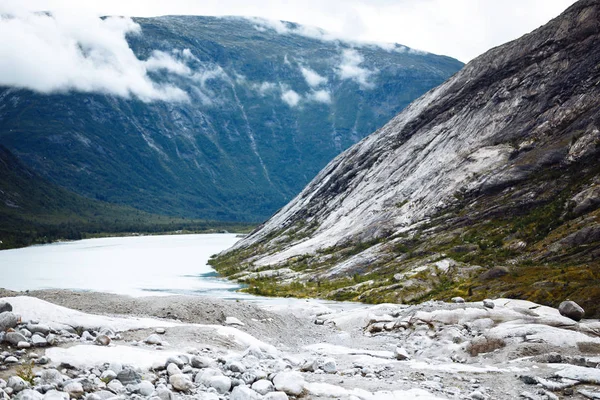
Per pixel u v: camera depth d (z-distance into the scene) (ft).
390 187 498.69
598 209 314.55
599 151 365.40
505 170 403.34
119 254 636.07
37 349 63.72
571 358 78.69
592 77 426.92
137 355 64.59
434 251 350.23
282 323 116.47
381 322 121.70
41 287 326.44
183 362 64.18
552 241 301.63
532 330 94.17
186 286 358.02
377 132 635.25
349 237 442.91
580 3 480.23
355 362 79.56
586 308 210.59
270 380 61.05
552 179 369.91
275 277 393.29
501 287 255.29
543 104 442.09
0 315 67.87
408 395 59.41
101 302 111.96
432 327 112.16
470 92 529.04
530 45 497.87
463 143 472.85
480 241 338.54
